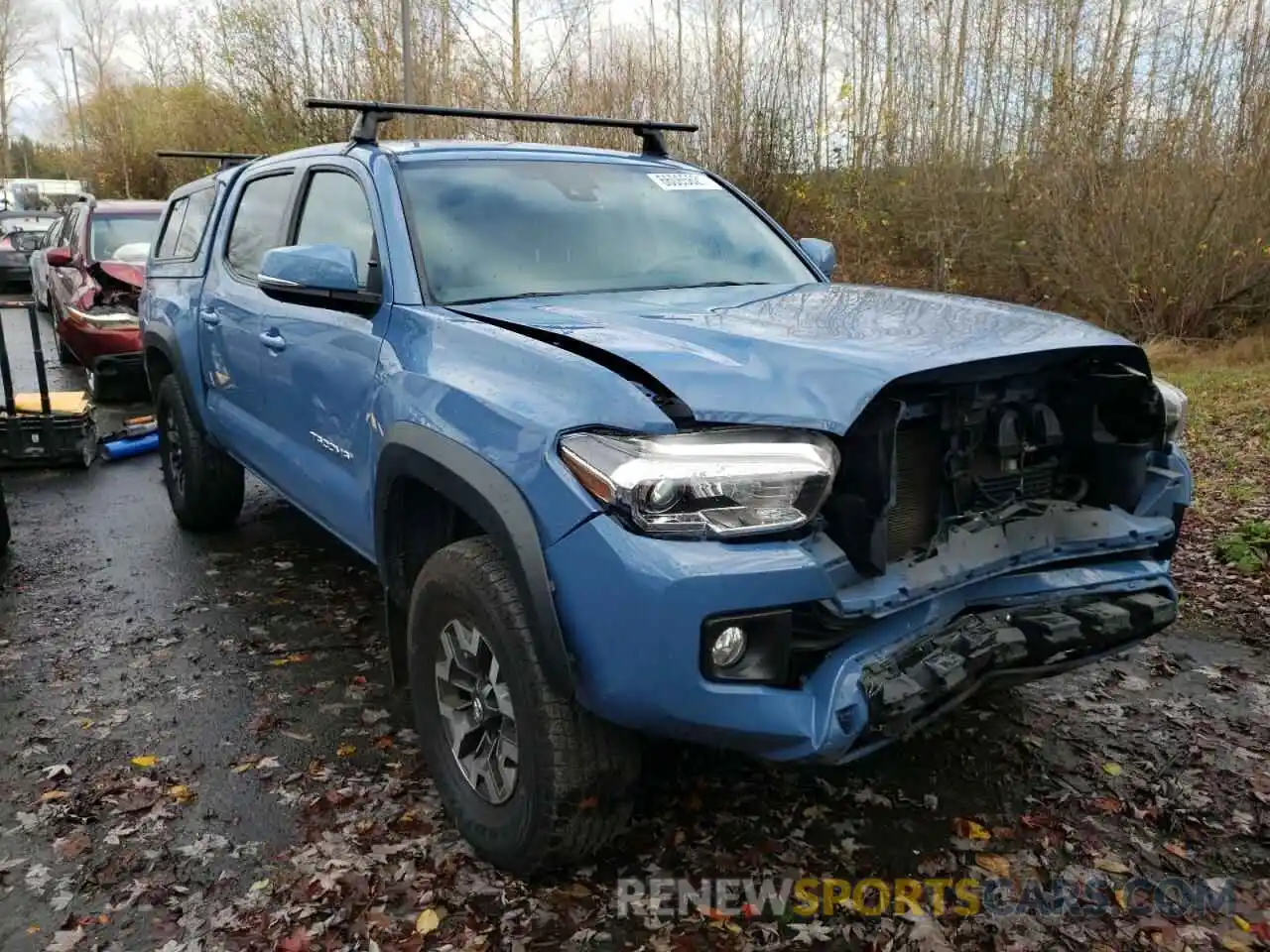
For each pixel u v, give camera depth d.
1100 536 2.78
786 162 15.93
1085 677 3.84
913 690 2.32
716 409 2.31
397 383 2.98
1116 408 2.89
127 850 2.81
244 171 4.89
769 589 2.23
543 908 2.58
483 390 2.64
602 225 3.69
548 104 16.33
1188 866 2.76
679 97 16.08
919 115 15.38
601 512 2.28
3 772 3.20
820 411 2.29
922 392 2.50
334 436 3.50
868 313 2.90
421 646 2.88
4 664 3.94
